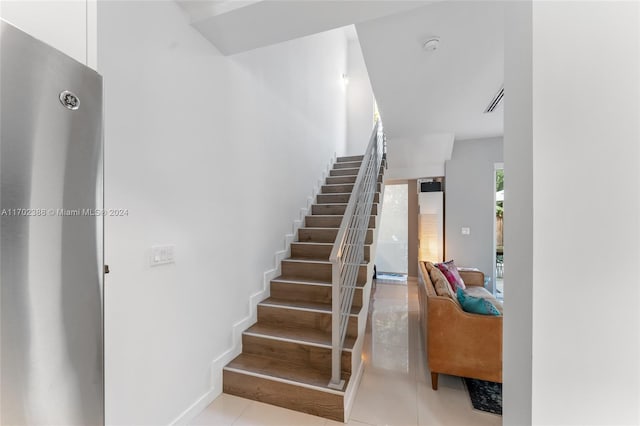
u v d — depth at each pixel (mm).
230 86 2301
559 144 654
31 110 590
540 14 672
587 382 634
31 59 591
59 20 805
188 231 1849
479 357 2061
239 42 2049
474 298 2195
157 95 1618
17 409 563
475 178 4848
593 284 632
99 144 749
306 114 4000
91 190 723
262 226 2795
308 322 2469
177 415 1742
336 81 5672
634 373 613
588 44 637
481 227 4809
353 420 1849
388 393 2139
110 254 1363
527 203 703
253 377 2045
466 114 3488
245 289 2484
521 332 735
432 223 5059
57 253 640
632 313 614
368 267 2814
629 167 617
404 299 4750
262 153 2809
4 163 546
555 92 658
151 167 1581
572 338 642
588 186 637
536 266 662
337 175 4992
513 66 822
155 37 1604
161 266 1648
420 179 5469
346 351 2078
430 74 2541
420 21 1854
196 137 1920
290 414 1896
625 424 614
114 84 1376
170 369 1698
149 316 1567
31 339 588
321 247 3250
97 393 728
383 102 3137
